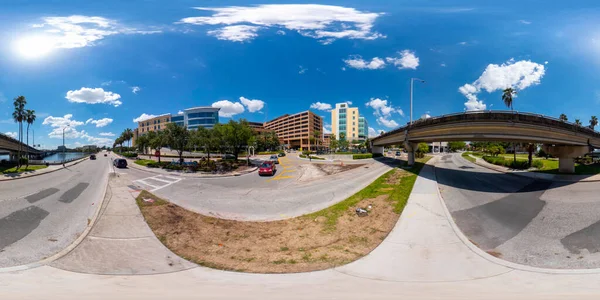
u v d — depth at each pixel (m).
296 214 12.05
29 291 5.27
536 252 7.66
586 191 14.89
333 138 101.75
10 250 7.42
